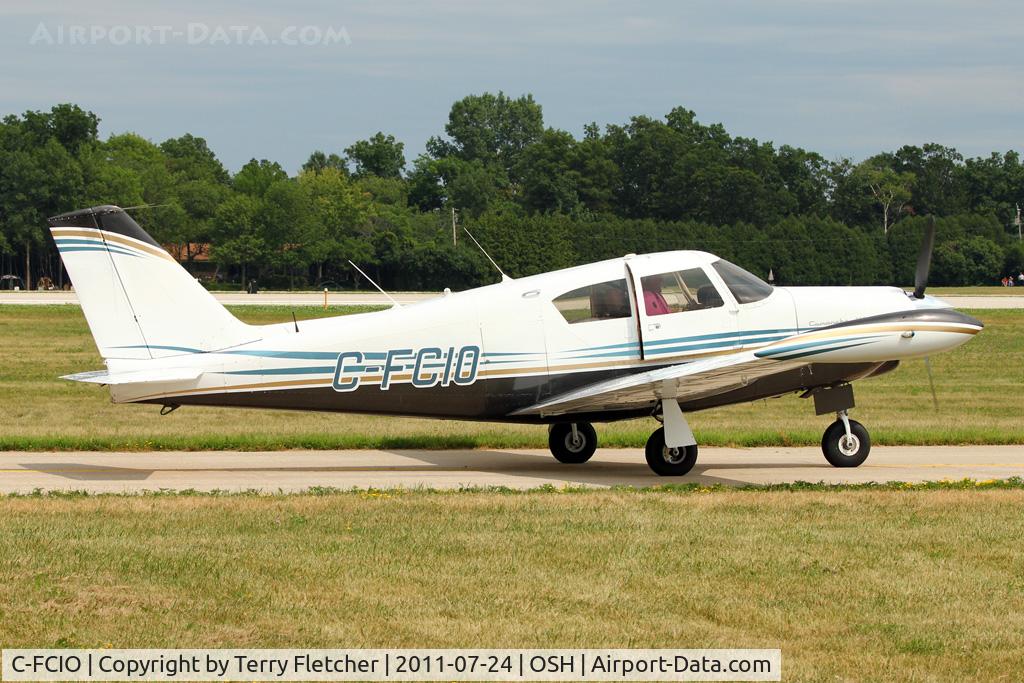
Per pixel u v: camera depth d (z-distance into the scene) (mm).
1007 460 33344
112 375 28891
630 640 15789
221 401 29484
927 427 39531
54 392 51844
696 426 40906
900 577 18672
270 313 106188
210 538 20828
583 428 32406
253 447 35250
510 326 29688
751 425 41312
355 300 138875
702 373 27438
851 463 31766
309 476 29719
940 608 17109
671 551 20203
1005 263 199875
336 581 18156
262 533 21328
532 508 23953
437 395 29719
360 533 21391
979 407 48125
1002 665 14922
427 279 189875
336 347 29578
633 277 29922
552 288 29953
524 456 34094
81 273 28797
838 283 179250
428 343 29578
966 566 19391
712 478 29781
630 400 29641
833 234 182750
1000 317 104875
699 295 30094
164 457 33531
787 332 30109
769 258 177000
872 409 47562
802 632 16109
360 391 29609
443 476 29828
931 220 31297
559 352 29688
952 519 23031
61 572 18312
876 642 15719
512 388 29750
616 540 20969
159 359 29203
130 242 28969
